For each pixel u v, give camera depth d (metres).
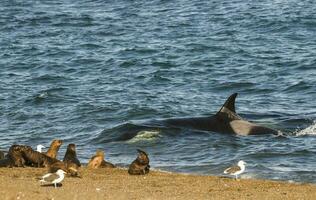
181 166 51.75
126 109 73.25
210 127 62.78
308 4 150.38
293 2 153.50
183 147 57.78
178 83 92.12
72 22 144.50
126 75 97.62
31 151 47.28
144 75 97.00
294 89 87.31
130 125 61.62
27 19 148.25
